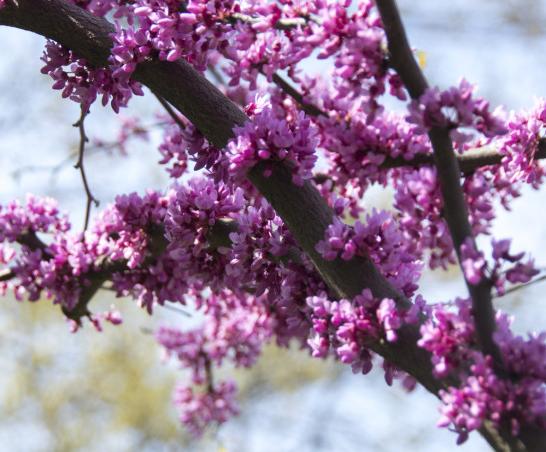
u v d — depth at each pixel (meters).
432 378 4.50
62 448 19.14
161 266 6.46
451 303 4.90
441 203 4.84
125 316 19.33
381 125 5.35
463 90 4.28
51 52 5.66
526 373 4.10
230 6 5.20
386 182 5.76
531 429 4.08
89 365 19.48
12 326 19.59
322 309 4.68
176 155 6.73
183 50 5.29
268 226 5.29
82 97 5.67
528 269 4.18
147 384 19.20
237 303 8.45
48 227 7.17
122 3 5.89
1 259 7.12
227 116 5.40
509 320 4.34
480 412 4.02
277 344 8.26
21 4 5.55
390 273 5.09
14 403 19.42
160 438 18.81
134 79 5.53
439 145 4.35
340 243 4.78
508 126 5.44
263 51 5.36
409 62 4.41
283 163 5.05
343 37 4.64
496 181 6.16
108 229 6.77
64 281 6.82
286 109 6.23
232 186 5.51
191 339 9.70
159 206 6.32
